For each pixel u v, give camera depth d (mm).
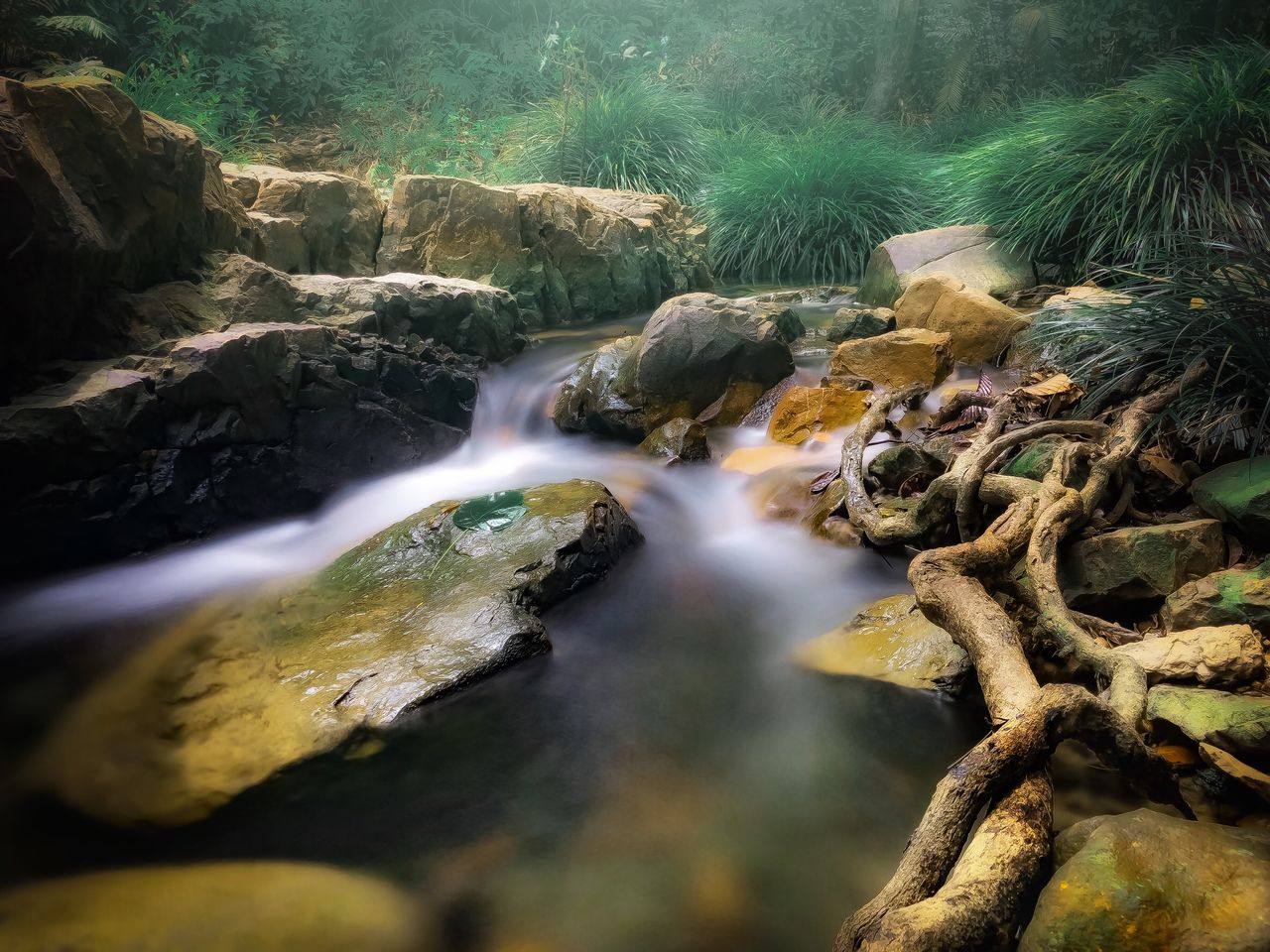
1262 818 2463
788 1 15547
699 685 3518
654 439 5621
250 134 10766
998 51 14133
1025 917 2115
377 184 10477
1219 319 4199
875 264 7734
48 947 2223
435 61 13094
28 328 4484
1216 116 6520
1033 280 6996
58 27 8586
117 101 4875
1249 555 3410
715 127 12539
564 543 4141
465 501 4605
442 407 6031
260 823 2807
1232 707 2643
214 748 3160
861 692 3363
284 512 5258
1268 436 3820
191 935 2287
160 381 4660
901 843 2688
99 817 2846
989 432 4270
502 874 2594
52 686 3582
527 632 3629
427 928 2395
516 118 12008
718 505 5012
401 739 3188
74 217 4566
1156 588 3352
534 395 6469
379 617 3854
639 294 8547
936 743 3111
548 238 7984
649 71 13648
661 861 2639
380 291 6105
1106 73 13648
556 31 13766
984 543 3393
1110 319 4902
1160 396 4145
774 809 2840
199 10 11055
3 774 3061
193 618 4059
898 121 13953
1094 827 2252
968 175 8305
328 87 12289
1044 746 2393
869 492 4602
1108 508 3830
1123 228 6543
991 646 2871
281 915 2369
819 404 5469
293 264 6719
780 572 4344
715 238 10102
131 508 4652
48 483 4375
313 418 5285
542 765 3070
